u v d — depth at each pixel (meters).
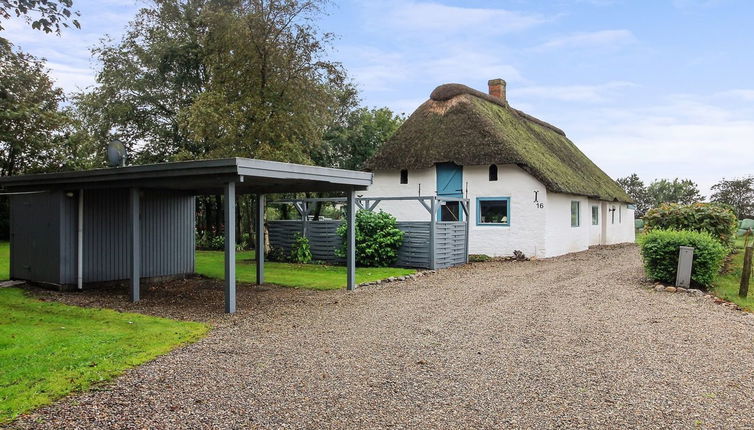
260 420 3.93
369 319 7.71
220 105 15.76
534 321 7.52
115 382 4.77
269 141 16.23
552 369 5.21
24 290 10.47
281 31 16.02
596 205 24.88
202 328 7.07
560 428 3.78
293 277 12.86
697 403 4.27
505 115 23.28
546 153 22.44
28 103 19.67
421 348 6.02
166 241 12.20
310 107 16.75
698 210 13.36
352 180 10.20
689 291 10.10
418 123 21.50
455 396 4.45
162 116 23.55
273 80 16.03
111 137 22.67
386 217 15.61
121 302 9.24
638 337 6.55
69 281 10.48
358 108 27.20
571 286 11.03
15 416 3.94
